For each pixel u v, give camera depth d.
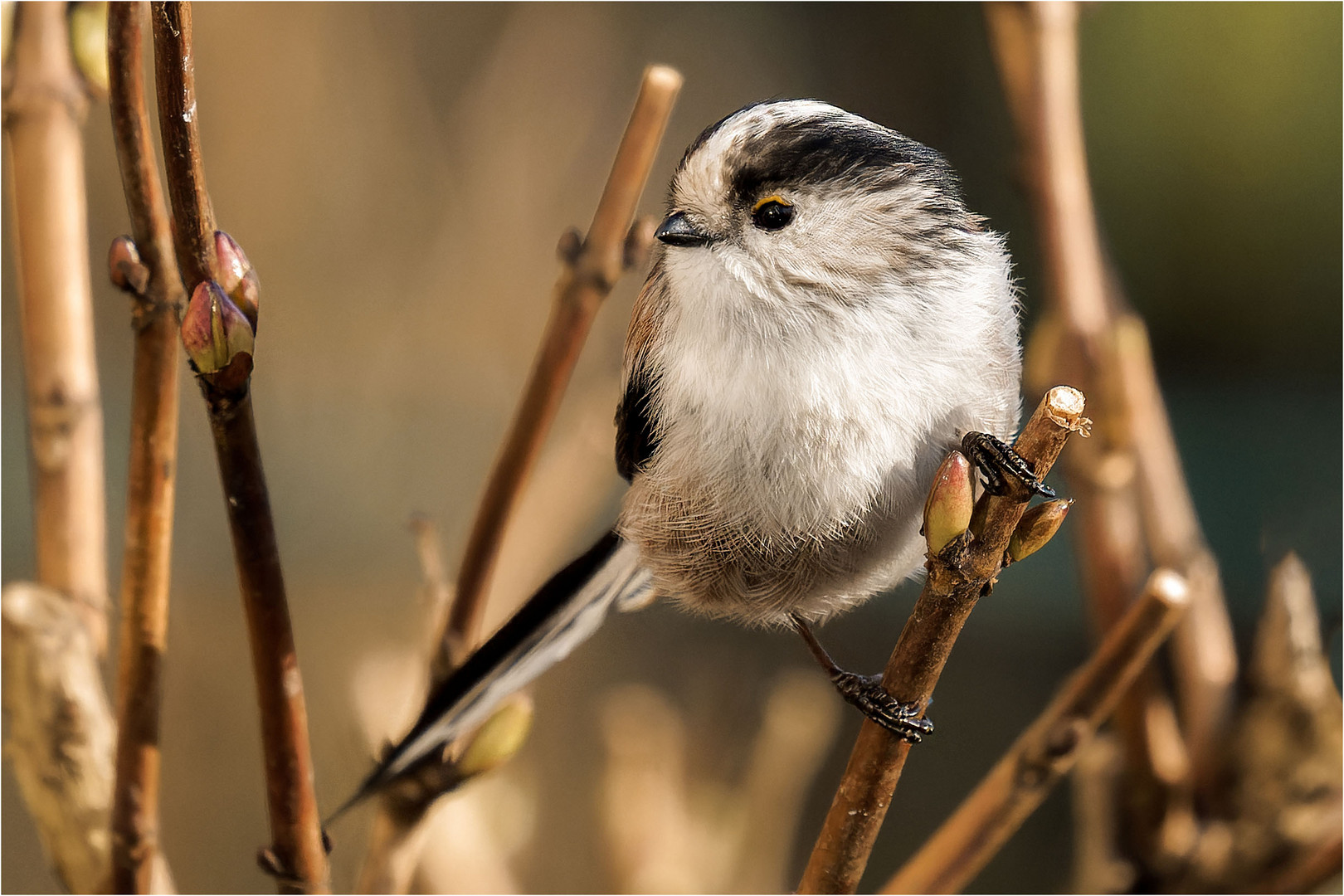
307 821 2.08
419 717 2.10
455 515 2.74
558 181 2.88
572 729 2.61
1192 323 3.24
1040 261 2.13
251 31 2.70
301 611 2.45
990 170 3.64
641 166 2.11
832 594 2.14
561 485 2.15
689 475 2.13
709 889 2.17
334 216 2.79
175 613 2.25
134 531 2.08
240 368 2.07
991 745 2.65
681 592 2.15
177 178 2.07
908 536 2.13
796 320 2.13
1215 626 2.13
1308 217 3.13
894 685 2.09
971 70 3.73
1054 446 2.09
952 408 2.12
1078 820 2.14
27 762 2.08
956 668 2.85
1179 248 3.28
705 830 2.17
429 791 2.10
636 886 2.16
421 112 2.85
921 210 2.13
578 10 2.98
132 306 2.08
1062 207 2.12
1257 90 3.20
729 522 2.13
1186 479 2.67
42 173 2.09
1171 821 2.12
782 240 2.13
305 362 2.79
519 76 2.89
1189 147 3.27
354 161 2.80
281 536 2.65
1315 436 2.78
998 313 2.13
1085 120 3.39
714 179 2.13
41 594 2.08
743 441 2.13
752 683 2.79
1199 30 3.25
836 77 3.68
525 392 2.11
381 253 2.84
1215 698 2.12
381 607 2.48
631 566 2.15
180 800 2.24
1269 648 2.12
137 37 2.07
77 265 2.09
